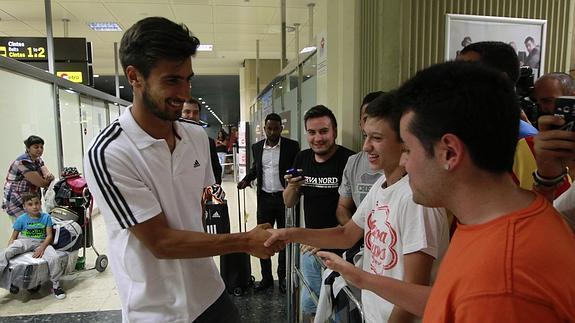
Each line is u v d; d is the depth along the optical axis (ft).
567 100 2.75
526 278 1.59
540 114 4.84
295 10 21.54
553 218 1.78
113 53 31.73
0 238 12.54
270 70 37.47
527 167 3.70
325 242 4.59
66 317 9.63
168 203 4.04
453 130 1.83
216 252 3.94
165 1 20.06
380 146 3.97
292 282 5.97
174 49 3.41
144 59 3.43
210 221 10.04
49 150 16.24
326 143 7.80
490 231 1.79
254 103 33.94
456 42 7.50
